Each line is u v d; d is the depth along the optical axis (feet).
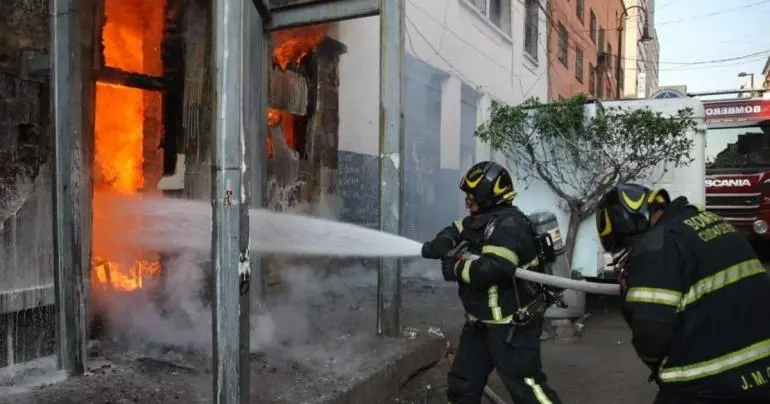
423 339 16.79
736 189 35.91
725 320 7.45
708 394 7.42
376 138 30.27
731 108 38.73
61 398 11.28
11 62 12.49
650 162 22.36
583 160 22.79
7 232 12.36
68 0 12.19
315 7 18.25
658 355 7.63
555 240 13.62
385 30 16.70
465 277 10.23
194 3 17.83
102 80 15.03
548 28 61.11
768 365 7.36
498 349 10.39
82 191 13.89
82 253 13.28
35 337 12.96
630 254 8.04
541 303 10.54
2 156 12.26
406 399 14.64
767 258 38.37
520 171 24.03
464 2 40.16
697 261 7.61
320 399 12.01
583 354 18.67
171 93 17.47
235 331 10.25
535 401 10.27
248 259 10.62
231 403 10.24
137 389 11.91
